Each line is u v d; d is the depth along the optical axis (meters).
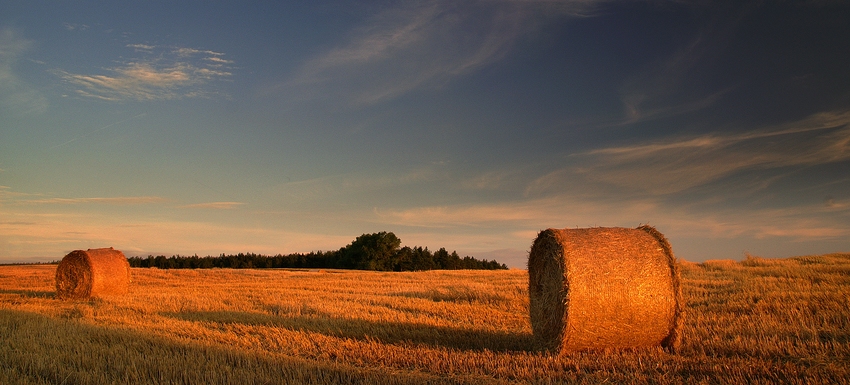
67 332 10.52
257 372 7.45
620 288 8.84
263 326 11.53
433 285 23.38
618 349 9.06
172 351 8.98
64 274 19.36
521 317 12.83
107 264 19.62
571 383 6.98
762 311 11.87
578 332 8.84
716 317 11.44
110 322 12.42
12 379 7.30
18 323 11.73
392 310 14.12
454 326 11.52
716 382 6.89
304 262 77.19
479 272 36.19
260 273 37.81
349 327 11.43
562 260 8.91
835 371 7.02
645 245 9.22
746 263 24.77
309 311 14.23
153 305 15.79
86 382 7.14
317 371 7.54
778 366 7.36
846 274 18.34
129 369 7.62
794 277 18.44
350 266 70.62
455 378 7.27
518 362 8.21
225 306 15.70
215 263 75.44
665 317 8.98
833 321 10.45
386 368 7.89
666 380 6.99
